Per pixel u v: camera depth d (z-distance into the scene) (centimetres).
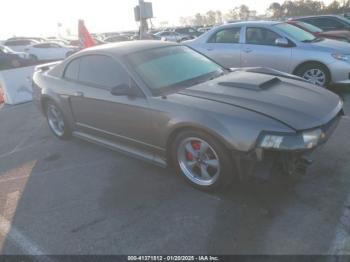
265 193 292
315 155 349
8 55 1619
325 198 278
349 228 241
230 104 277
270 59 627
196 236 248
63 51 1917
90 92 378
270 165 256
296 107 271
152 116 312
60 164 400
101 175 360
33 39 2184
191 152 303
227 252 230
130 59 348
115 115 354
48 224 282
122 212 288
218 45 695
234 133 255
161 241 247
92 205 303
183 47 415
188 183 317
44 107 487
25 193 338
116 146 383
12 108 738
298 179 309
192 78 352
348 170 318
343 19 1084
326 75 578
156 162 338
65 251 248
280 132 245
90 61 388
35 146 471
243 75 359
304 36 634
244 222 258
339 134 406
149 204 296
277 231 245
